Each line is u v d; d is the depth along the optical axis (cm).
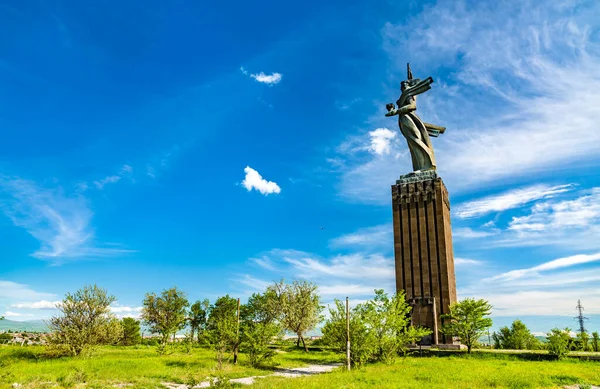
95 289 4822
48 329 4616
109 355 5088
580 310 8694
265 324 4619
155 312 6119
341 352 4056
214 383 2552
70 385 2506
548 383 2794
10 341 7844
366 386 2603
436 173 8175
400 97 8862
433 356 5869
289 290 7381
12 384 2417
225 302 8475
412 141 8544
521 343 7594
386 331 4434
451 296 7731
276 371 3928
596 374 3372
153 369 3350
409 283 7719
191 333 6319
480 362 4694
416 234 7950
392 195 8381
